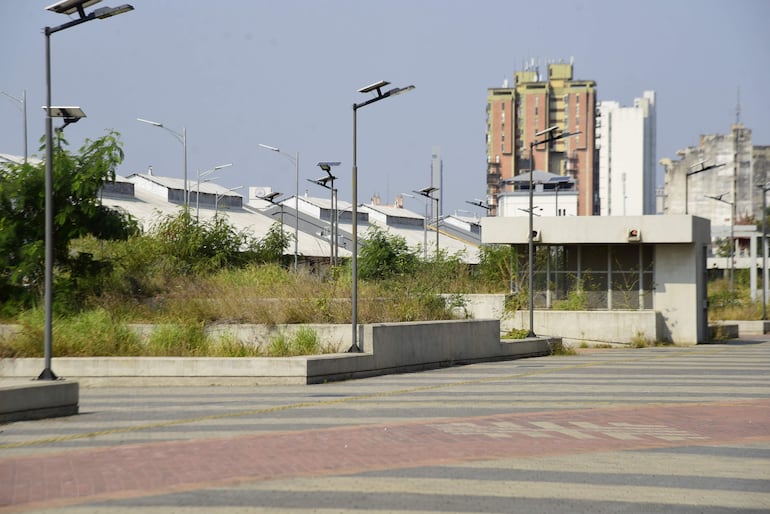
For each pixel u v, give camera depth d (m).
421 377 21.56
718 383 20.23
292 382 19.73
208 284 26.80
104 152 26.72
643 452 11.61
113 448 11.76
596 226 35.28
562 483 9.74
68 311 24.33
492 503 8.80
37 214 26.97
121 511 8.44
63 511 8.47
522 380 20.78
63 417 14.85
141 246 30.53
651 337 34.91
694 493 9.37
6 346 20.48
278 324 23.11
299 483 9.61
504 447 11.85
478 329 26.25
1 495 9.15
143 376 19.75
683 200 166.38
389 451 11.49
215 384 19.72
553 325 35.16
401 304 26.09
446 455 11.25
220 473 10.11
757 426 13.84
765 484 9.82
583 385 19.67
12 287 26.47
